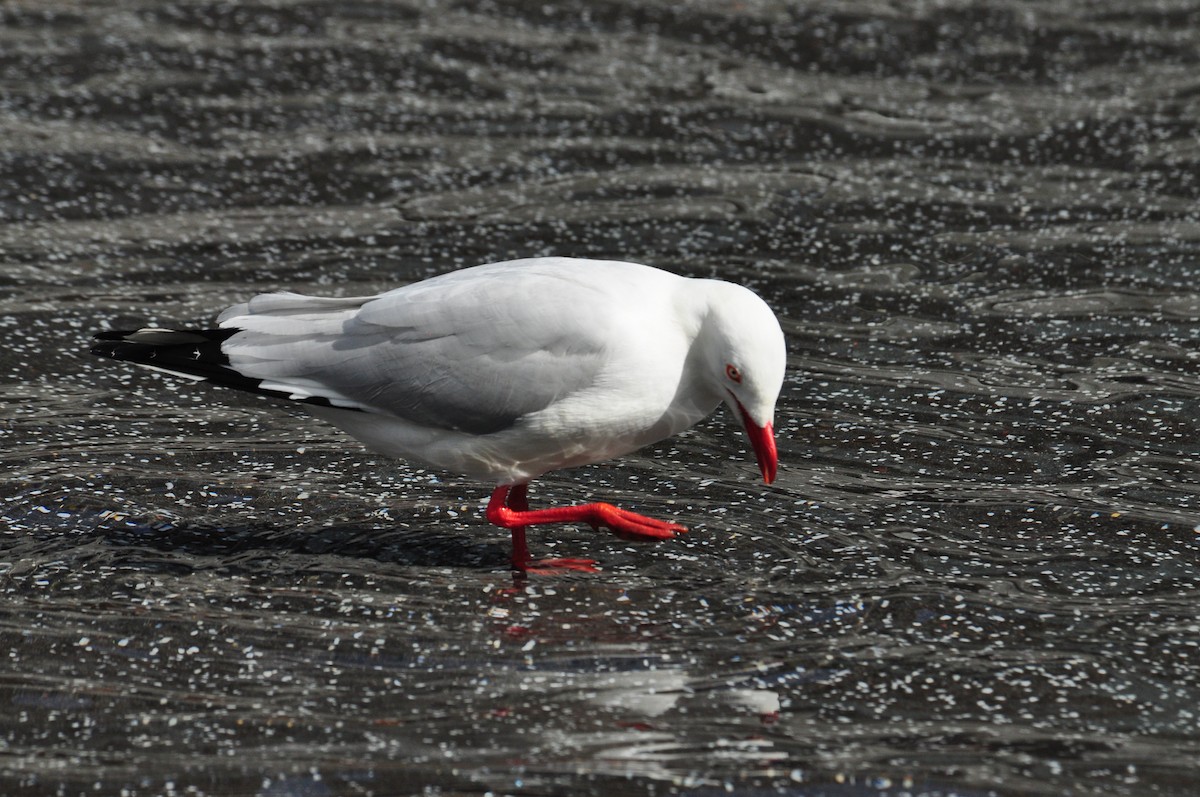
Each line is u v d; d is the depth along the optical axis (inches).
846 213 606.9
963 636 346.0
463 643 340.8
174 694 319.6
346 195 614.2
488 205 607.8
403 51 741.9
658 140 668.1
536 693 320.2
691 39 766.5
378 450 391.9
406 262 560.7
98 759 296.5
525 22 780.6
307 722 309.1
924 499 413.1
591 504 384.2
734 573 374.6
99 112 669.9
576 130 674.2
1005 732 308.8
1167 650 341.4
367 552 384.2
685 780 289.7
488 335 365.4
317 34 757.3
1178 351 501.0
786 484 422.0
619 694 320.2
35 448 432.5
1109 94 716.0
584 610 356.2
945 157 657.0
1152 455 437.4
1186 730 311.1
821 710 315.6
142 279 543.5
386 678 326.3
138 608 354.6
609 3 803.4
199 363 385.1
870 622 351.6
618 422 367.9
